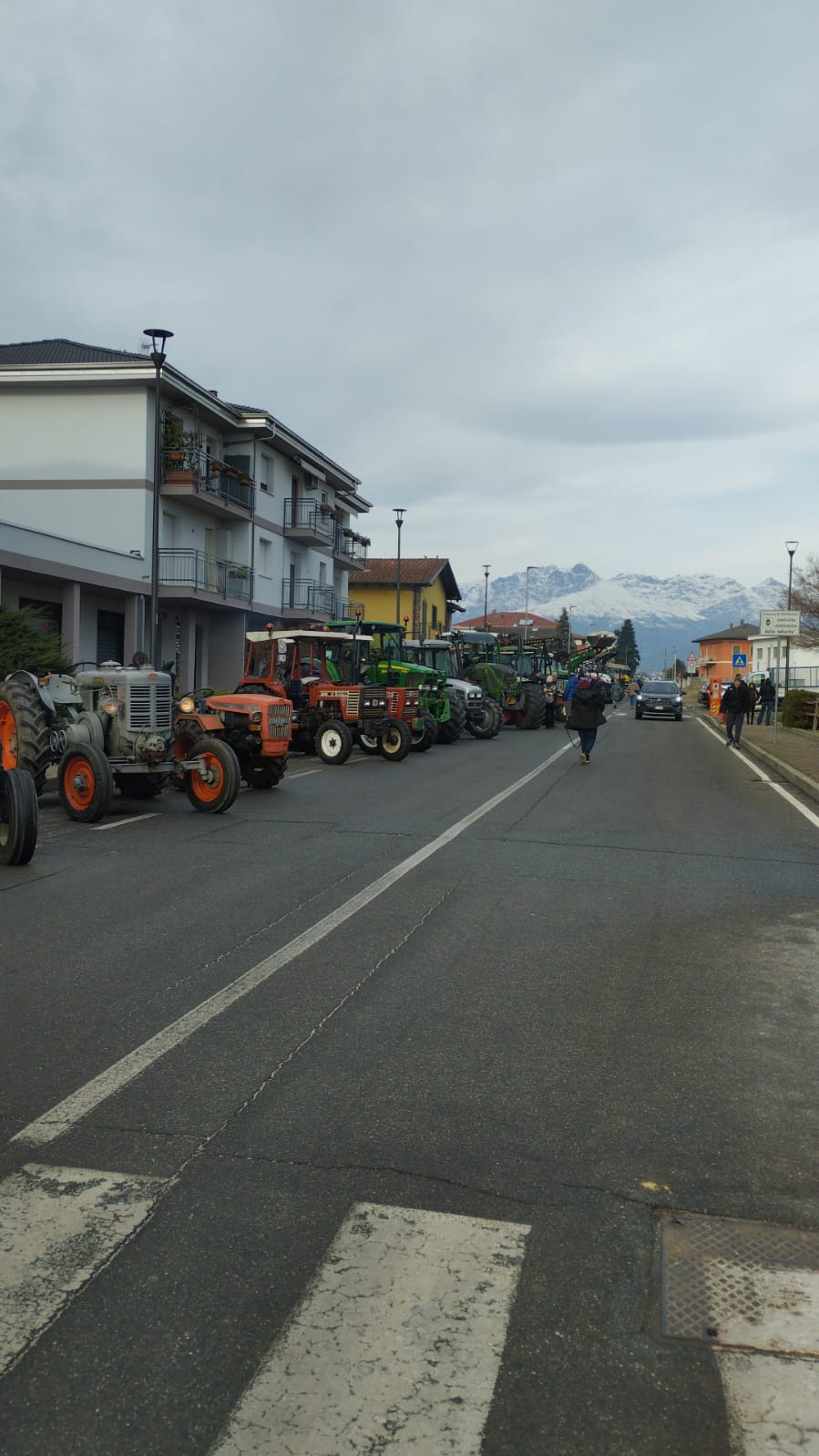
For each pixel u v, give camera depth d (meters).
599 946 6.34
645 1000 5.32
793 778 17.11
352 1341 2.58
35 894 7.55
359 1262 2.91
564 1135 3.75
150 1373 2.47
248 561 37.88
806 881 8.52
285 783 15.42
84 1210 3.18
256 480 37.91
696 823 11.84
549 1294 2.79
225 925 6.66
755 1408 2.38
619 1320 2.69
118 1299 2.74
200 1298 2.75
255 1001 5.19
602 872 8.69
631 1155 3.61
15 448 30.48
